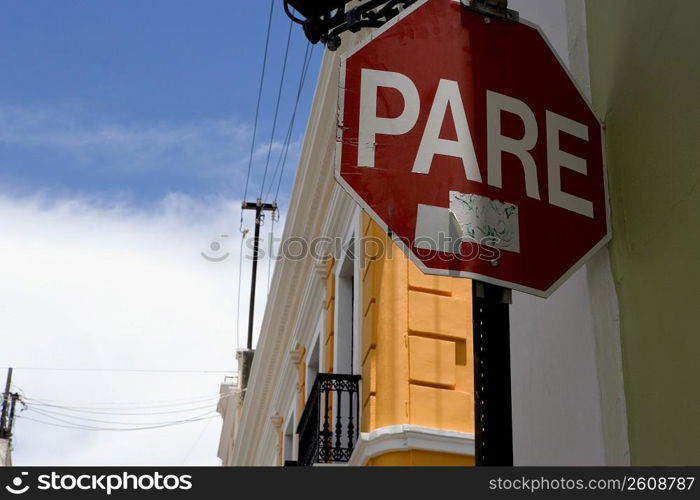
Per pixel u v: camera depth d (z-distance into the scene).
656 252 4.74
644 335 4.79
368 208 4.63
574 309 5.59
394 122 4.82
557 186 5.03
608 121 5.29
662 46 4.90
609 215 5.11
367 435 11.21
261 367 21.16
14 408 36.22
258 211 34.34
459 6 5.18
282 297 18.52
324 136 15.01
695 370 4.33
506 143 4.98
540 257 4.84
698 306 4.36
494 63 5.11
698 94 4.54
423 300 11.80
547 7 6.48
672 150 4.69
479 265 4.70
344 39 13.55
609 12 5.49
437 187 4.76
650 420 4.66
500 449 4.56
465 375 11.56
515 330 6.62
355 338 13.00
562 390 5.69
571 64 5.83
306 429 13.24
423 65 4.98
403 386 11.34
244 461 26.73
